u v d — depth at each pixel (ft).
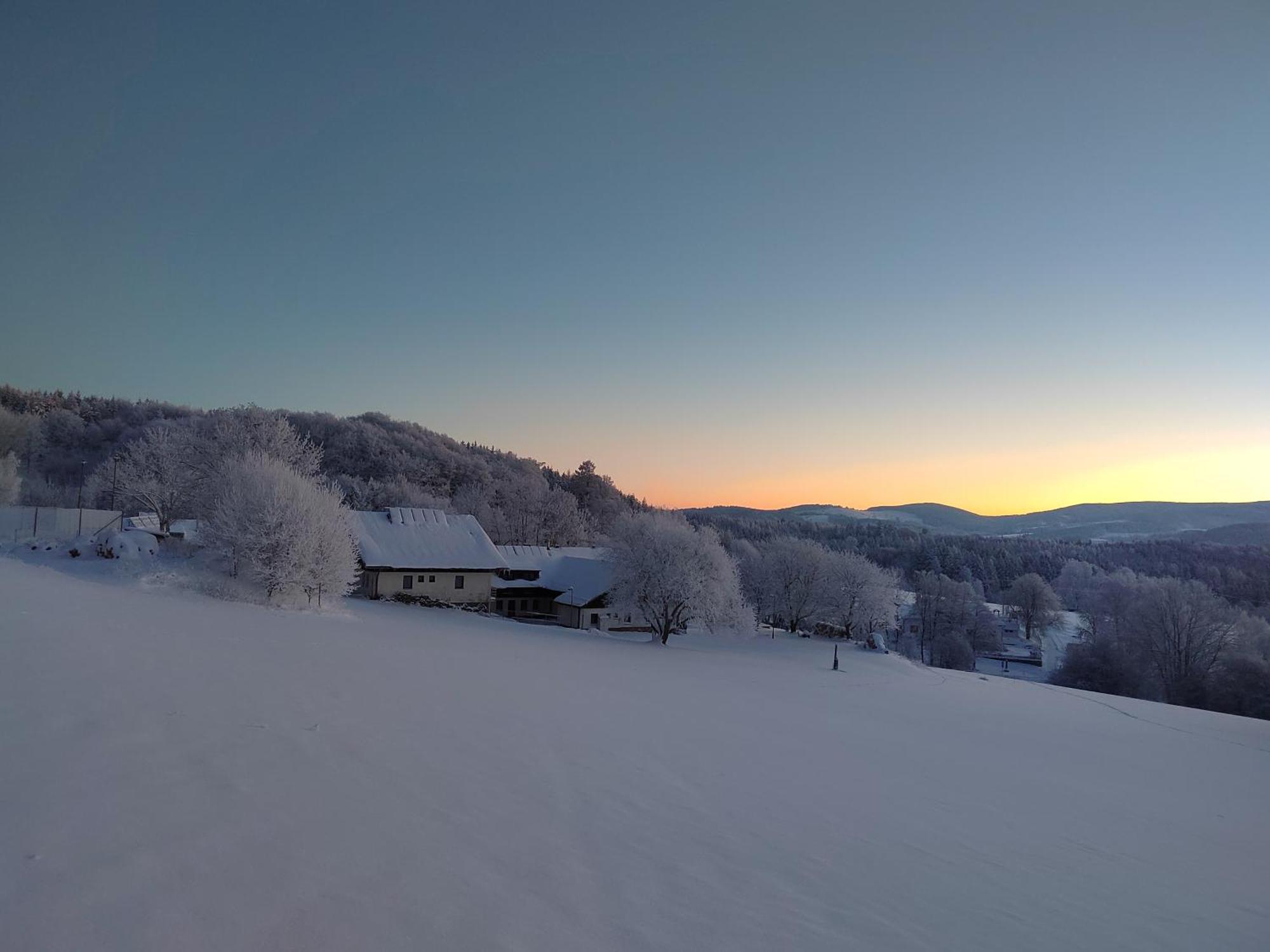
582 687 60.08
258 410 189.06
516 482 376.07
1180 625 205.46
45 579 71.87
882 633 239.09
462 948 12.87
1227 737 102.94
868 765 42.45
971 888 22.22
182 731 24.68
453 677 52.39
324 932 12.66
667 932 15.15
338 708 33.17
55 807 16.39
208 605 83.41
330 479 285.02
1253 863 33.24
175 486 175.01
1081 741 79.15
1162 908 23.53
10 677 28.30
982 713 96.37
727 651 158.81
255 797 19.15
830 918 17.62
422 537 172.14
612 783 27.66
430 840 18.15
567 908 15.51
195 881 13.88
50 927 11.46
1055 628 344.90
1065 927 19.94
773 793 30.81
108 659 35.27
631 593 151.84
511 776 26.08
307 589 104.78
